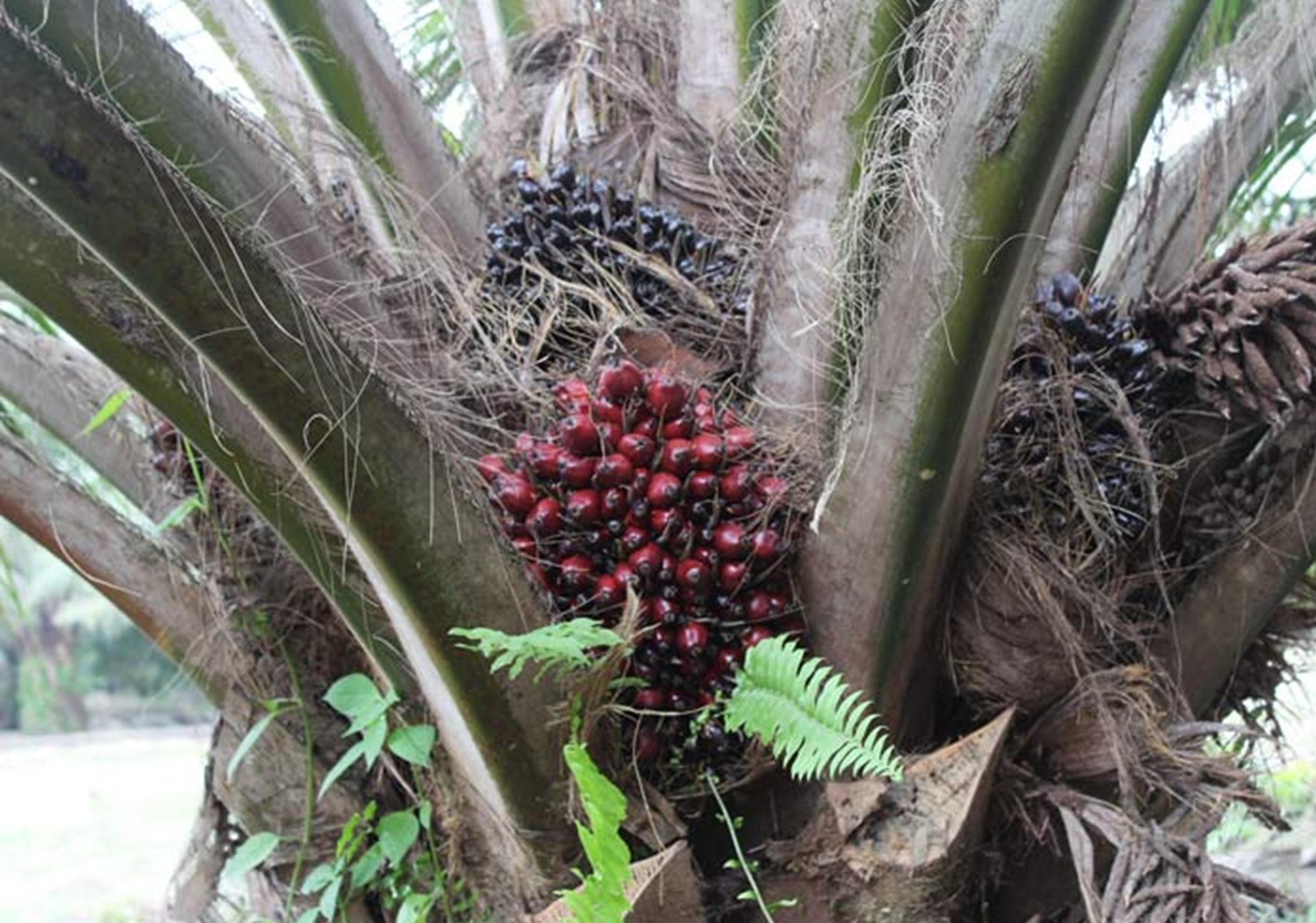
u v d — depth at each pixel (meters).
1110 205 1.22
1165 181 1.33
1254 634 1.11
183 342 0.81
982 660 1.00
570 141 1.35
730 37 1.29
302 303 0.77
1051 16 0.78
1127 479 1.02
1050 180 0.82
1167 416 1.06
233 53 1.30
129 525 1.20
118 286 0.79
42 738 7.74
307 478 0.80
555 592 0.94
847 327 0.97
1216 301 0.98
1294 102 1.32
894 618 0.94
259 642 1.16
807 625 0.96
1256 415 1.03
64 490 1.19
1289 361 0.95
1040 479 1.01
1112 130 1.21
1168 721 1.03
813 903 0.94
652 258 1.13
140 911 3.54
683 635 0.91
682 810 0.97
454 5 1.61
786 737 0.85
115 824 5.17
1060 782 1.00
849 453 0.91
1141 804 0.99
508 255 1.14
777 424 1.01
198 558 1.19
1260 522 1.09
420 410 0.85
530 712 0.88
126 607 1.17
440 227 1.24
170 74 0.78
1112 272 1.31
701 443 0.92
